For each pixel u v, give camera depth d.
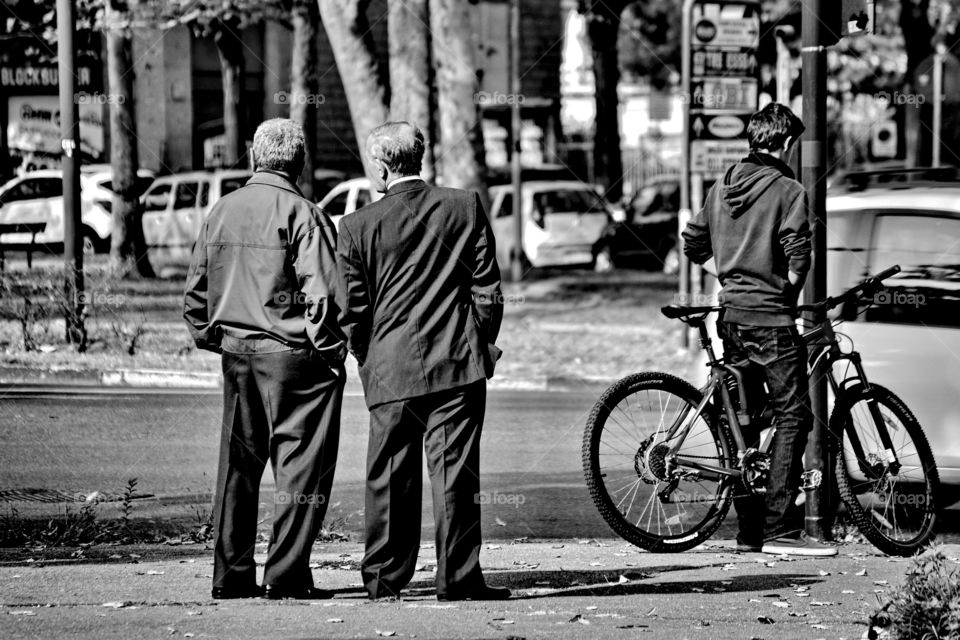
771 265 13.60
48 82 52.81
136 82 66.06
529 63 79.06
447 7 39.41
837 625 11.08
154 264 51.34
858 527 14.45
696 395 14.02
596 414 13.82
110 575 12.96
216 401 26.83
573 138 81.62
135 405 25.89
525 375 31.72
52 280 31.36
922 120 55.72
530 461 21.44
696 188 32.97
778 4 37.78
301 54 44.66
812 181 14.68
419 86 34.75
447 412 11.53
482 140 40.03
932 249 16.42
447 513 11.61
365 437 23.28
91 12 43.09
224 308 11.62
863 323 16.56
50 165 56.25
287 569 11.73
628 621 11.10
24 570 13.22
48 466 19.98
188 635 10.38
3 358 29.59
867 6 14.39
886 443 14.82
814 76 14.60
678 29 72.69
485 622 10.92
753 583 12.74
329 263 11.41
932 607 10.34
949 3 50.66
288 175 11.75
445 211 11.53
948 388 16.11
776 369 13.64
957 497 17.69
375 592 11.73
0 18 45.41
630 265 55.91
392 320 11.45
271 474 20.27
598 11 60.28
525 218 55.44
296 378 11.52
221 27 55.50
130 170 46.00
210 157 68.19
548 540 15.78
